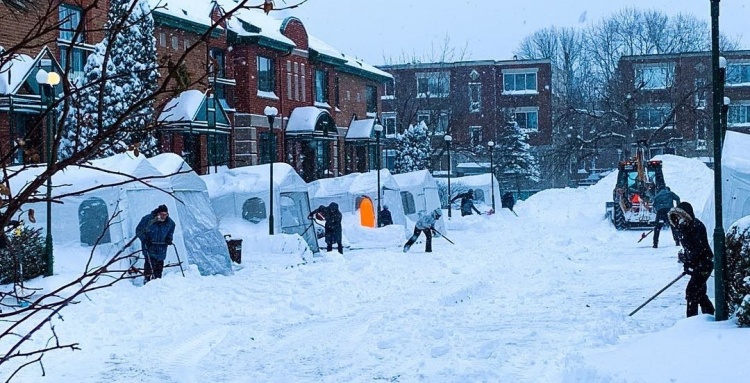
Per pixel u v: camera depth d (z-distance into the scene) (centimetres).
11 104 1612
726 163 1395
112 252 1633
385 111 6406
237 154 3606
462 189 4622
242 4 279
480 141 6312
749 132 5809
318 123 3981
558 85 7081
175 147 2870
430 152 5356
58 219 1631
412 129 5278
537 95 6369
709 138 5166
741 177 1380
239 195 2320
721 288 930
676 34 6688
